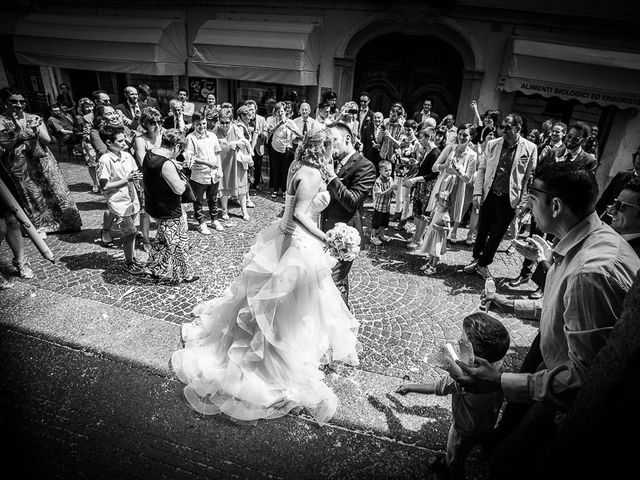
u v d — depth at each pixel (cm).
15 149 501
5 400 273
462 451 227
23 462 232
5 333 336
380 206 568
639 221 227
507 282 505
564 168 177
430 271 505
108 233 516
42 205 534
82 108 712
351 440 263
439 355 205
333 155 350
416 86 1001
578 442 143
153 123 454
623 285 154
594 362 139
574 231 178
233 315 306
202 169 556
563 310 177
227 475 236
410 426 274
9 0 1242
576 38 845
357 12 940
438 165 527
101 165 411
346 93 1014
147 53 1042
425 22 905
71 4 1190
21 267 422
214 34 1005
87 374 301
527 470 195
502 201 458
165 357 318
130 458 242
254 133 778
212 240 561
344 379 313
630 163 898
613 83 802
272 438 261
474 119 944
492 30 879
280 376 288
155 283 434
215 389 283
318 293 306
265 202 752
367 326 387
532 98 917
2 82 1361
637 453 125
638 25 802
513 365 351
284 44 935
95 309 371
